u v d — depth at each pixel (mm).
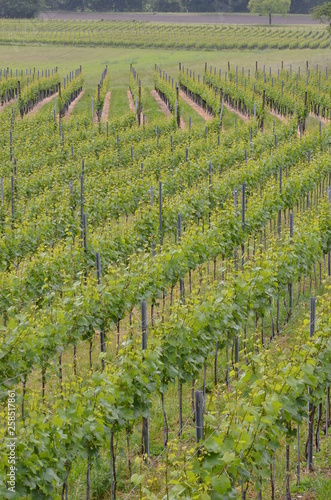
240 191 20500
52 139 28812
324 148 26438
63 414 7688
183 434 10445
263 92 40062
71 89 47312
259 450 7434
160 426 10797
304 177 19797
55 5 127625
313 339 8758
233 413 7145
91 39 93000
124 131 32406
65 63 76188
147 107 45688
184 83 51062
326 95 39281
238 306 11281
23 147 27016
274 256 12922
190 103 47375
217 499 6723
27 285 13258
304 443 10219
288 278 13570
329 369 9125
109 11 127500
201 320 10000
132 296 11938
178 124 37062
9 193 21422
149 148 27062
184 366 10156
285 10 107000
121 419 8359
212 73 52969
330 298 10312
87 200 18656
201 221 19094
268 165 22484
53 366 10398
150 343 9164
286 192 18812
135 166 22906
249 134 29125
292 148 24375
